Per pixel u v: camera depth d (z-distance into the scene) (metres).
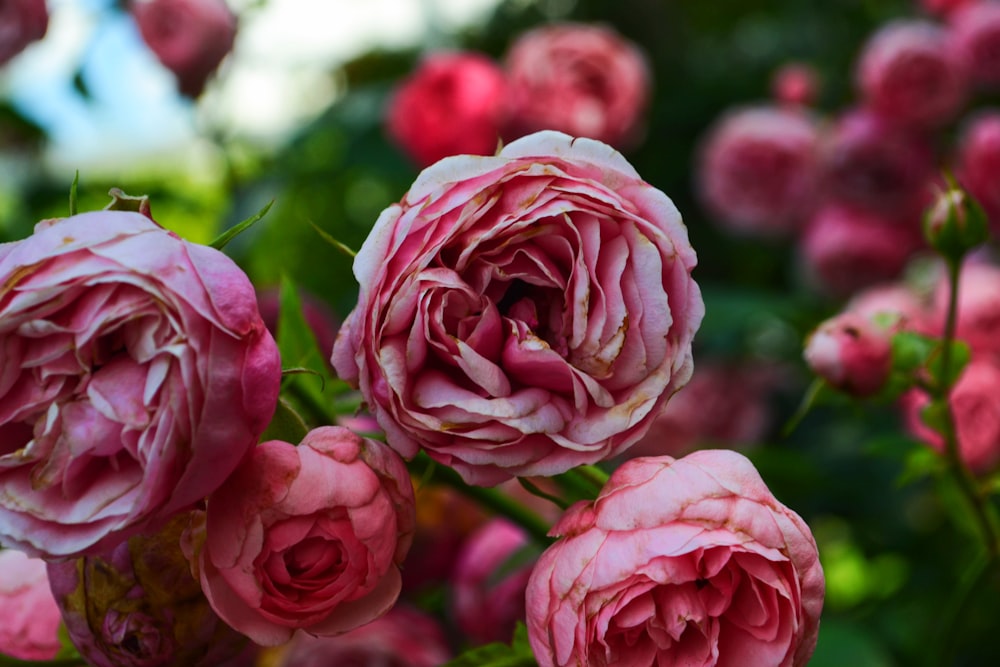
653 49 1.00
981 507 0.51
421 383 0.39
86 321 0.36
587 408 0.39
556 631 0.39
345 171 0.85
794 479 0.66
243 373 0.36
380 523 0.38
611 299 0.39
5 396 0.37
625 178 0.39
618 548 0.38
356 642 0.54
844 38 1.02
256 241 0.76
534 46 0.82
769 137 0.86
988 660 0.71
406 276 0.38
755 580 0.39
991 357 0.64
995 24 0.78
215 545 0.37
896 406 0.73
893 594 0.74
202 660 0.40
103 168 0.91
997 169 0.77
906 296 0.68
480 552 0.54
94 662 0.41
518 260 0.39
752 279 0.96
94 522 0.36
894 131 0.80
